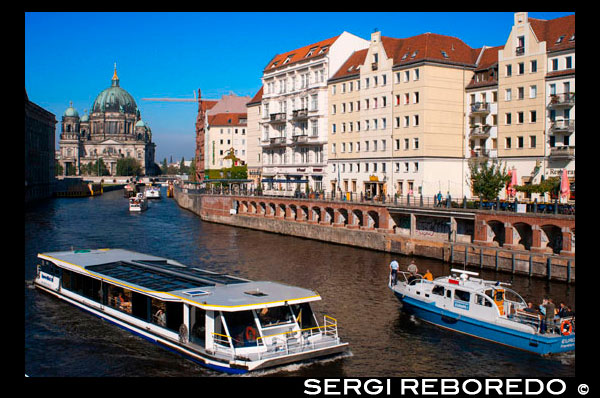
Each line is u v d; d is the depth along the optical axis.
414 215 55.56
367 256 53.81
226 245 61.78
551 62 55.97
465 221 51.28
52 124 169.88
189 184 167.38
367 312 33.31
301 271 45.75
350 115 76.00
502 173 55.00
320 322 31.27
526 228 46.78
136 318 28.11
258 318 23.70
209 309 23.41
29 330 29.11
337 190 78.69
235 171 116.81
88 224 82.50
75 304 33.00
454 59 65.69
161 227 80.19
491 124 62.97
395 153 68.25
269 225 75.75
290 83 88.69
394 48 70.62
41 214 98.25
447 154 65.56
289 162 89.69
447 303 30.05
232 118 143.75
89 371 24.00
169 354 25.36
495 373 24.47
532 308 31.19
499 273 44.00
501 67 61.22
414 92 65.31
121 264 33.88
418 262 50.09
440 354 26.55
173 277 29.69
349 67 78.06
